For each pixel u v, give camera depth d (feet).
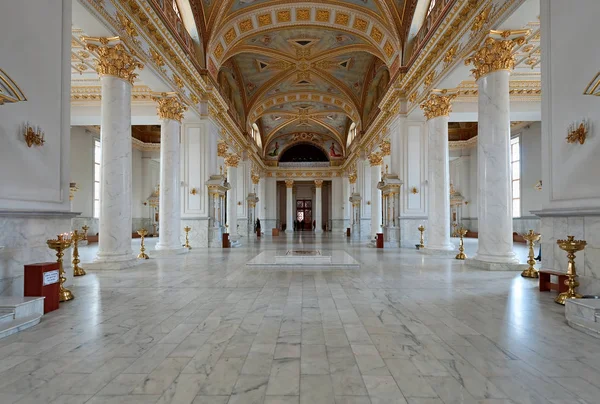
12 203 14.60
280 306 14.82
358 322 12.52
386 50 46.03
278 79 63.93
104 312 13.85
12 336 11.02
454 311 13.98
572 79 16.28
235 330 11.63
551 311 13.96
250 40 50.98
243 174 73.82
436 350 9.86
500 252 24.82
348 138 98.22
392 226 46.14
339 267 26.25
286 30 49.24
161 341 10.58
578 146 15.97
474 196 75.15
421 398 7.26
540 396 7.34
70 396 7.32
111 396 7.32
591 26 15.25
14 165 14.82
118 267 24.75
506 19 22.26
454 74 30.58
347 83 65.98
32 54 15.84
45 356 9.42
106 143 24.88
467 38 27.43
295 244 53.52
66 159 17.83
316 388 7.67
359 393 7.46
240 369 8.62
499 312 13.82
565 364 8.92
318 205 113.70
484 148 25.08
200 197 44.57
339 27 46.11
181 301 15.70
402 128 44.21
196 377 8.19
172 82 34.50
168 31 31.12
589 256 15.47
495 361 9.11
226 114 51.85
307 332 11.41
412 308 14.46
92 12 21.35
